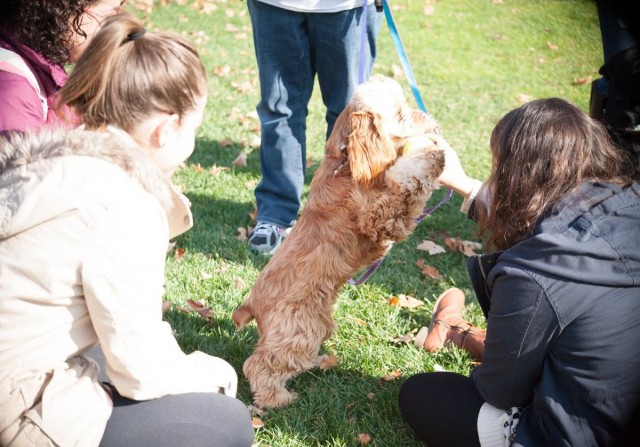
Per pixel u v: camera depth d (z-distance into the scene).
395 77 8.11
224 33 9.36
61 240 1.89
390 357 3.45
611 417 2.15
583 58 8.96
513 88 8.01
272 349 3.05
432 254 4.58
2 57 2.73
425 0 11.12
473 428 2.51
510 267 2.25
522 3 11.11
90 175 1.95
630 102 3.95
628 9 3.80
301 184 4.61
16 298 1.90
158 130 2.15
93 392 2.07
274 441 2.88
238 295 3.92
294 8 3.99
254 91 7.53
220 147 6.11
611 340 2.12
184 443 2.15
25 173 1.95
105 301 1.92
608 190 2.28
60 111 2.25
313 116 6.93
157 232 2.03
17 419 1.95
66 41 2.85
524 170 2.32
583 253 2.14
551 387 2.22
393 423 3.01
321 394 3.17
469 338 3.46
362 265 3.25
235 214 4.93
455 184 3.27
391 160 3.05
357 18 4.08
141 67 2.06
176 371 2.18
